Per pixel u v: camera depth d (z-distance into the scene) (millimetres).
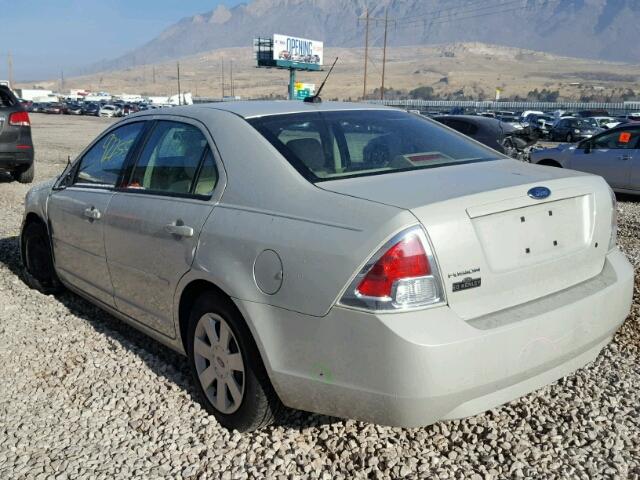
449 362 2795
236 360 3467
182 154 4066
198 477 3223
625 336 4809
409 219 2865
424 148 3932
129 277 4316
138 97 135625
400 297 2820
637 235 8930
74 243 5016
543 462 3281
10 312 5535
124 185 4512
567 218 3373
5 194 11516
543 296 3254
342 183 3322
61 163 16844
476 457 3342
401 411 2846
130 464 3340
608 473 3182
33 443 3545
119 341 4914
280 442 3486
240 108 4047
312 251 3031
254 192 3479
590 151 13406
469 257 2957
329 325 2965
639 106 76812
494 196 3088
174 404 3910
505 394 3070
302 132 3762
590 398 3893
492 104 92875
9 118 11812
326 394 3061
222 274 3402
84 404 3967
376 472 3213
